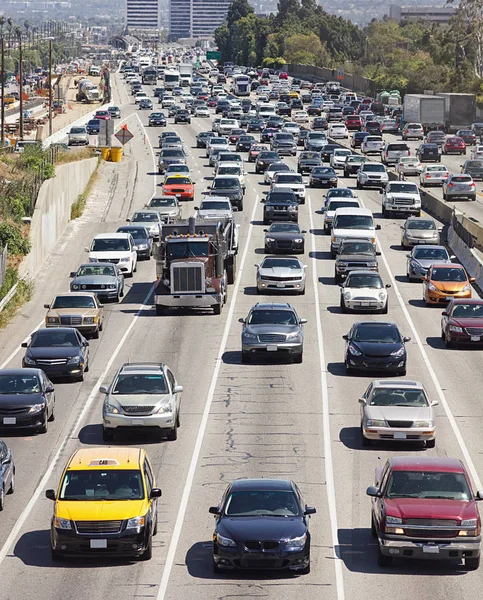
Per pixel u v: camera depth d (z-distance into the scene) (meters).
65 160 134.50
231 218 82.88
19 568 32.25
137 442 45.81
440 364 59.97
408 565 32.31
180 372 57.84
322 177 131.38
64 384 55.69
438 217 112.75
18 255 85.00
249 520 31.45
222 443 45.47
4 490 38.34
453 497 32.12
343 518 36.59
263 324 60.12
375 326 58.22
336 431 47.31
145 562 32.69
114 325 69.81
